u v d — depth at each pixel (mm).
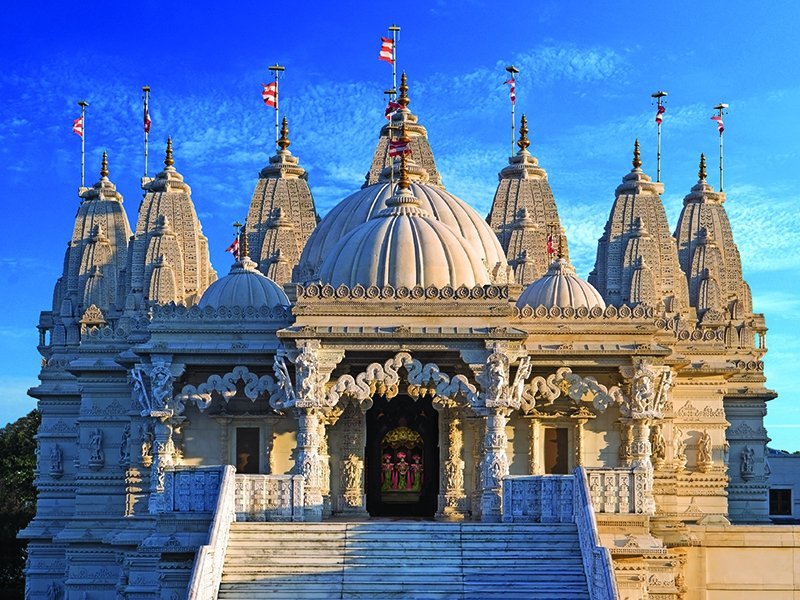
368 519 53000
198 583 39031
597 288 84438
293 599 41312
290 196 81688
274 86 83812
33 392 72188
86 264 81562
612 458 54062
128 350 57406
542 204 82375
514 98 86062
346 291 50031
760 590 51031
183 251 80938
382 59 79000
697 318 83062
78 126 87500
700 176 89062
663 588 46031
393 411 55344
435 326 49562
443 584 42031
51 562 71438
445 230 54438
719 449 61625
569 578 42281
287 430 54031
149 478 56969
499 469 48219
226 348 52125
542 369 53438
